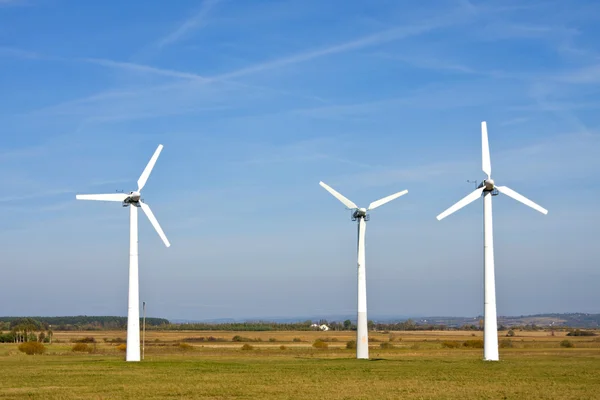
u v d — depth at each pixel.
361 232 79.00
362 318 77.88
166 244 74.44
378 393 44.53
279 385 48.69
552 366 64.06
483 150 74.44
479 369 61.03
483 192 73.31
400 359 75.25
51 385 49.03
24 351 99.19
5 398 42.12
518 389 46.59
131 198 72.31
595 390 46.19
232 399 41.69
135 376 54.94
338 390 45.94
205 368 62.16
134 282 71.75
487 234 72.62
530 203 73.38
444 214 73.06
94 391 45.53
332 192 80.19
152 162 74.44
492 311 71.75
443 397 42.75
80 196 71.81
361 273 78.50
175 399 41.81
